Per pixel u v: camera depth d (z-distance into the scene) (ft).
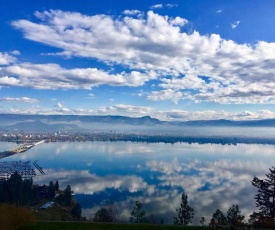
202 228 122.83
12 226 119.34
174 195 411.34
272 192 168.35
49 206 323.37
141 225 126.93
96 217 199.72
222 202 375.25
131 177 565.12
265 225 132.57
